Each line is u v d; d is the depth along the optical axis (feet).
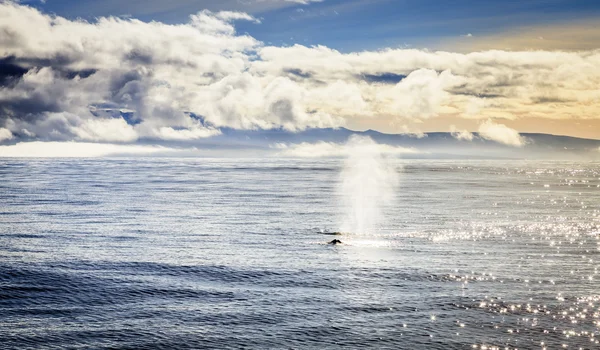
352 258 203.82
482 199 468.75
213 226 289.33
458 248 224.33
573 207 401.08
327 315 139.13
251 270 184.75
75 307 145.28
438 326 131.44
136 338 124.77
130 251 216.13
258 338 124.77
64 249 219.41
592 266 189.06
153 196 482.28
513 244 233.76
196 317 137.90
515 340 122.93
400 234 263.29
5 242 234.79
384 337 125.18
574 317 136.77
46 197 463.01
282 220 316.19
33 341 122.62
